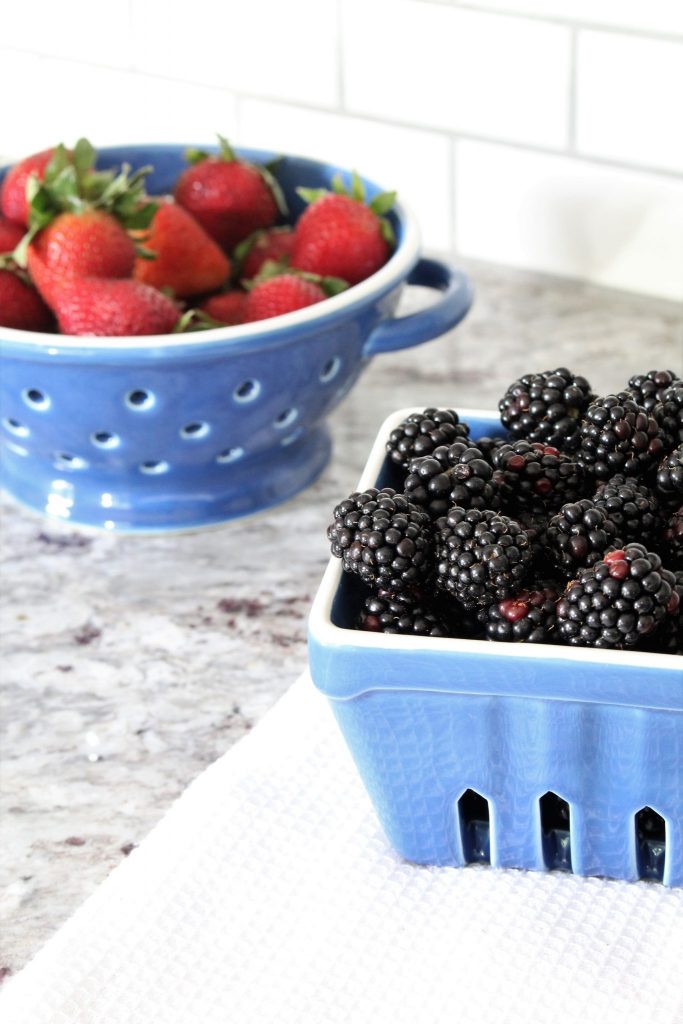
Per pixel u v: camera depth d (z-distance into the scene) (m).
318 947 0.63
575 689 0.59
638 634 0.59
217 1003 0.61
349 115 1.32
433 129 1.28
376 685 0.61
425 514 0.65
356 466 1.05
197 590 0.92
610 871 0.66
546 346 1.19
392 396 1.13
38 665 0.85
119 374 0.85
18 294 0.96
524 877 0.67
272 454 1.00
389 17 1.25
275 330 0.85
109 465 0.94
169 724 0.80
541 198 1.26
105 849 0.71
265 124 1.38
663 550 0.66
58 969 0.62
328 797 0.71
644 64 1.14
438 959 0.63
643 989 0.60
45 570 0.94
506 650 0.59
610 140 1.20
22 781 0.76
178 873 0.67
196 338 0.84
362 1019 0.60
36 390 0.88
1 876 0.70
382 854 0.68
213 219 1.09
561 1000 0.60
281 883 0.67
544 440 0.73
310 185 1.13
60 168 0.96
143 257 0.99
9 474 1.03
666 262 1.23
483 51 1.22
